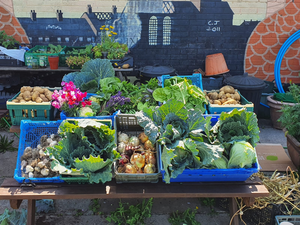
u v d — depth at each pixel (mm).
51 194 2441
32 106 3266
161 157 2387
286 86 5598
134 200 3160
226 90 3803
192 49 5688
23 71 5211
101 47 4980
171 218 2908
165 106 2596
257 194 2527
